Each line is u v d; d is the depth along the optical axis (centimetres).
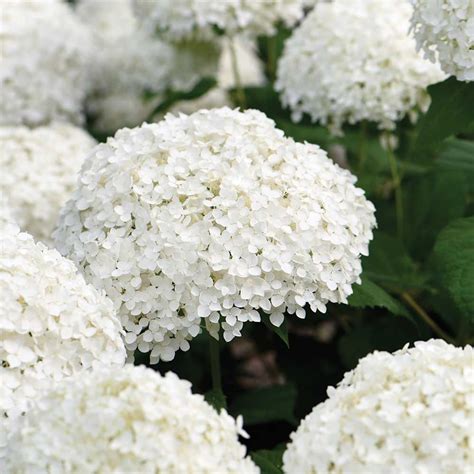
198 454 299
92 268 397
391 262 530
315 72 557
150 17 658
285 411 501
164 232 382
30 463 298
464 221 454
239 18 599
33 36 677
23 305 358
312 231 383
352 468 302
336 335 622
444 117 457
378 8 542
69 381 322
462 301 424
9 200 552
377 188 633
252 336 615
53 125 640
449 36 414
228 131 410
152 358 391
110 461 293
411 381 317
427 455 298
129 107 788
